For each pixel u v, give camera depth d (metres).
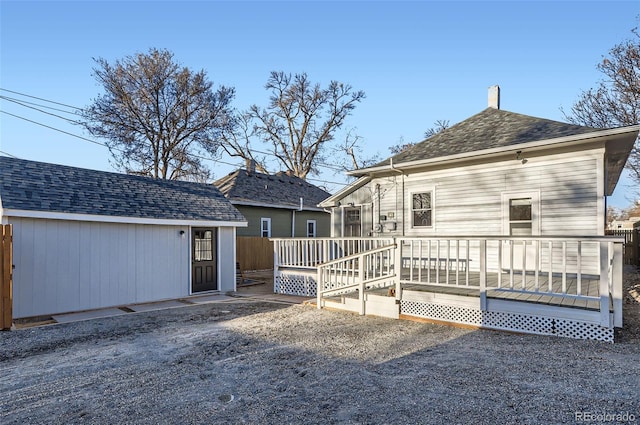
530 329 5.98
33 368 4.77
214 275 11.66
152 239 10.27
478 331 6.28
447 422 3.13
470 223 9.94
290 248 11.02
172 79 25.14
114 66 23.08
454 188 10.24
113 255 9.47
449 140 11.09
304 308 8.73
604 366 4.41
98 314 8.45
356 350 5.34
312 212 23.48
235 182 20.33
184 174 26.09
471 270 9.80
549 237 5.79
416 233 10.94
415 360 4.84
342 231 12.89
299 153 33.75
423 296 7.12
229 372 4.50
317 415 3.31
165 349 5.55
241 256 17.47
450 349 5.30
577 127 8.67
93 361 5.02
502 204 9.42
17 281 7.91
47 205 8.36
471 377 4.18
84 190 9.76
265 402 3.62
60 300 8.52
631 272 14.61
